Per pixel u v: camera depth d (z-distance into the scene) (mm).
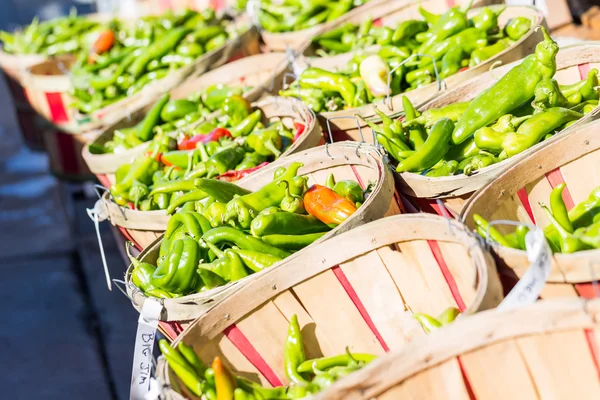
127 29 7262
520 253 2076
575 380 1856
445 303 2447
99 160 4566
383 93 4137
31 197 9422
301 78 4395
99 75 6242
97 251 7613
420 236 2402
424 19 4855
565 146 2701
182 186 3646
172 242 3045
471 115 3127
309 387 2242
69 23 8289
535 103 3088
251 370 2521
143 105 5195
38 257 7820
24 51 8016
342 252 2510
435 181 2900
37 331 6492
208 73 5430
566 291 2078
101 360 5934
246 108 4277
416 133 3318
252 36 5914
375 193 2721
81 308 6746
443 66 4133
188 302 2635
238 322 2498
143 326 2664
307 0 5965
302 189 3086
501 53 3836
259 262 2791
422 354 1854
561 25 5055
